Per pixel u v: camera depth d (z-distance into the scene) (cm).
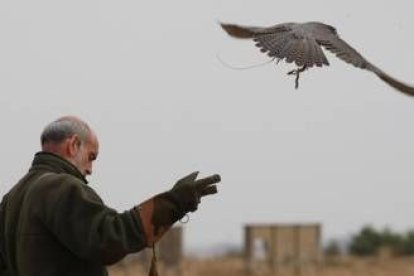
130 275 6350
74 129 1173
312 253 7244
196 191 1096
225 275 7669
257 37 786
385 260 9312
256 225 7062
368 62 791
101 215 1068
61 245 1105
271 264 7069
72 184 1088
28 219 1106
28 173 1175
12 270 1181
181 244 6525
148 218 1077
